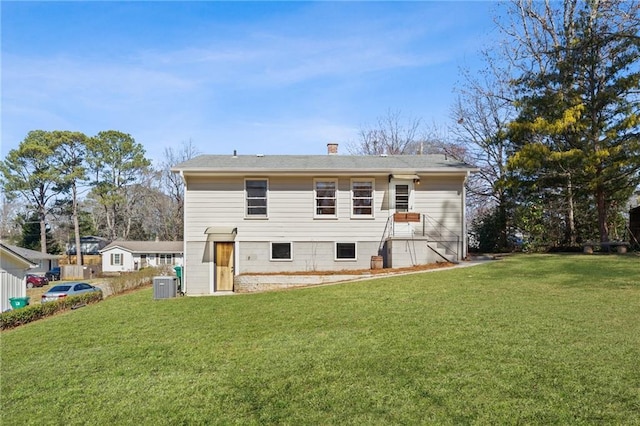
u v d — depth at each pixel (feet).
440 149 129.70
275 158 72.33
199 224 64.49
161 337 31.30
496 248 82.48
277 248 64.85
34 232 199.93
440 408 16.80
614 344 22.63
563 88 68.23
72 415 18.66
